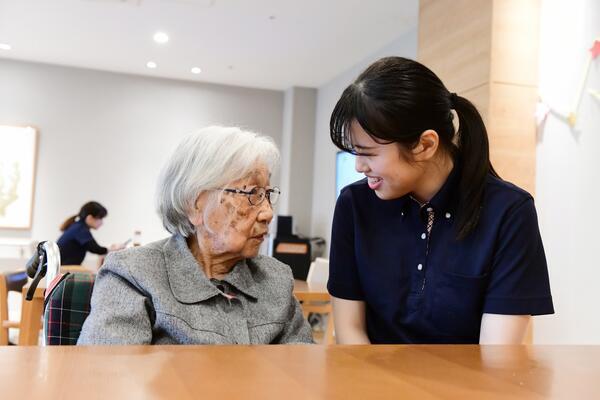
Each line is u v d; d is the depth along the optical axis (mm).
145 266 1018
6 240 6066
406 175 949
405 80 903
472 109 1043
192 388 443
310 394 442
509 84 2711
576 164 2484
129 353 548
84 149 6363
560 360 607
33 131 6164
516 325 1012
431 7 3250
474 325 1079
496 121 2680
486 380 508
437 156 1035
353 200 1203
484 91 2713
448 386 482
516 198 1033
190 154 1042
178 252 1064
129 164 6500
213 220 1040
